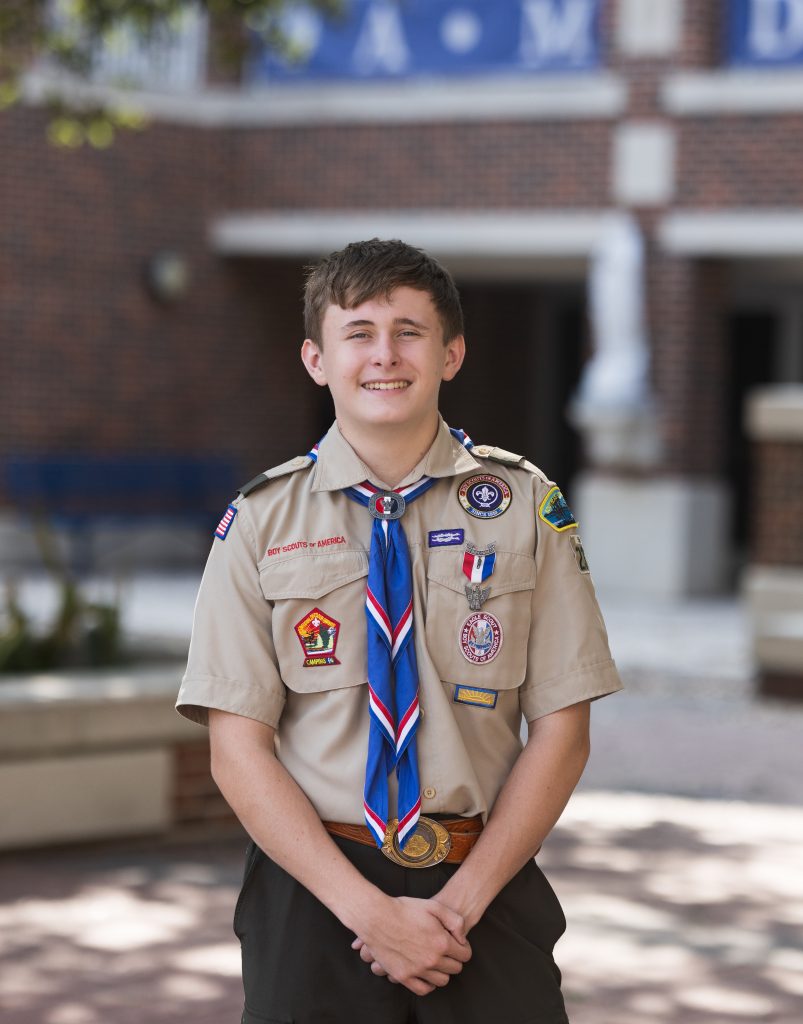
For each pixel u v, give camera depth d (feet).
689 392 55.42
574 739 9.05
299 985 8.75
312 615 8.87
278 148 60.59
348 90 59.52
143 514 60.44
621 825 23.59
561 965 16.88
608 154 56.03
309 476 9.14
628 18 55.47
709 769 27.99
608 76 55.88
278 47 32.17
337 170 59.82
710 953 17.40
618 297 54.75
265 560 8.95
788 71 53.88
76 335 59.00
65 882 20.10
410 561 8.96
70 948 17.30
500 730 9.00
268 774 8.73
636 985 16.25
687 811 24.66
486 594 8.90
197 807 22.79
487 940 8.81
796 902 19.57
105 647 25.48
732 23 54.75
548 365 73.00
